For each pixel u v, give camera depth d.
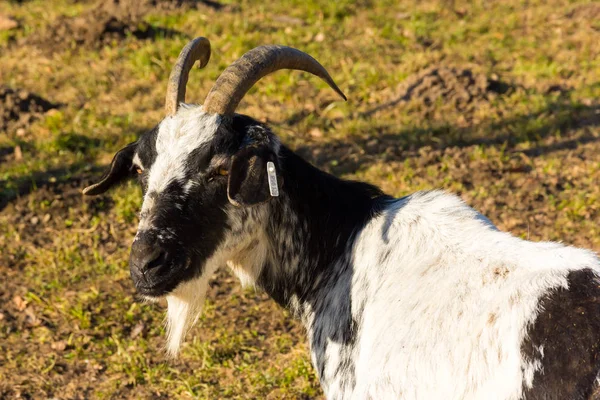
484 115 15.09
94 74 17.77
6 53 19.03
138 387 9.71
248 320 10.74
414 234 6.70
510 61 17.66
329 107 15.72
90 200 13.39
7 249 12.49
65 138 15.07
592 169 13.28
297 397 9.22
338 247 7.09
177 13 20.50
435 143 14.43
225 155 6.57
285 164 6.97
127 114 16.19
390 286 6.50
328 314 6.96
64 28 19.55
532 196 12.72
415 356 5.95
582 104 15.38
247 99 16.33
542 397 5.29
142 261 6.48
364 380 6.26
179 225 6.53
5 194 13.64
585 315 5.45
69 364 10.17
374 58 17.86
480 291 5.98
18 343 10.55
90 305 11.20
